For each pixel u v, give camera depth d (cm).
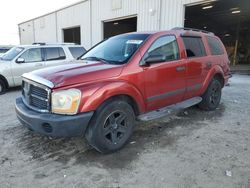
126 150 352
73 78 304
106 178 282
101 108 321
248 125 455
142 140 387
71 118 294
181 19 1116
